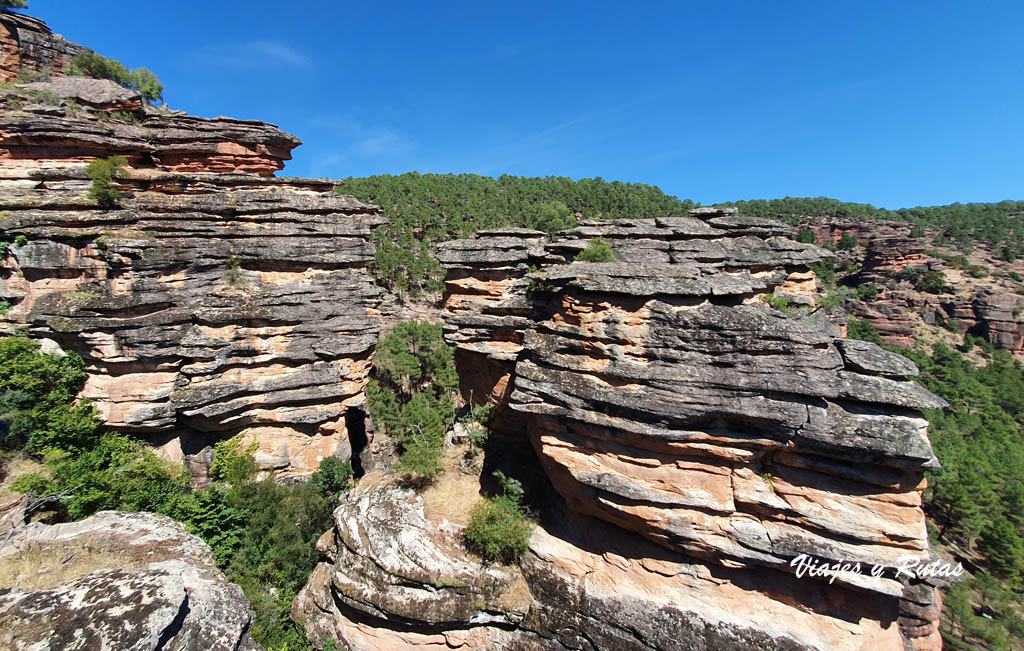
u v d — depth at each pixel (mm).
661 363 20875
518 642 21594
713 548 19625
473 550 23688
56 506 25078
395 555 22688
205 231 31547
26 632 13219
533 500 26562
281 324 32656
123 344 28297
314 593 24609
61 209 29469
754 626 19312
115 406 28891
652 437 20453
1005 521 38938
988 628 30062
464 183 164000
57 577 17031
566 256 31641
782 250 38469
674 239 36500
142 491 27188
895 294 113500
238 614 17625
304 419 33656
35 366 27109
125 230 29516
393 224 115438
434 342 64500
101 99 34281
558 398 22469
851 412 18312
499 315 33281
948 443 56344
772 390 19016
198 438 31891
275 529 28234
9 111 31781
